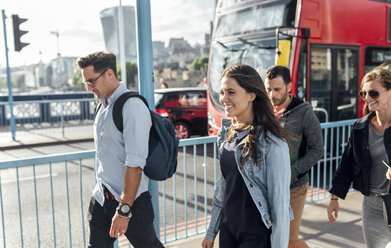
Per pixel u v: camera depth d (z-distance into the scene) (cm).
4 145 1014
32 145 1045
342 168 243
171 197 560
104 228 238
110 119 219
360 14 717
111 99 222
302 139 265
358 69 720
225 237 184
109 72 221
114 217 213
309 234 374
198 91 1024
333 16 668
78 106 1367
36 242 405
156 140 223
